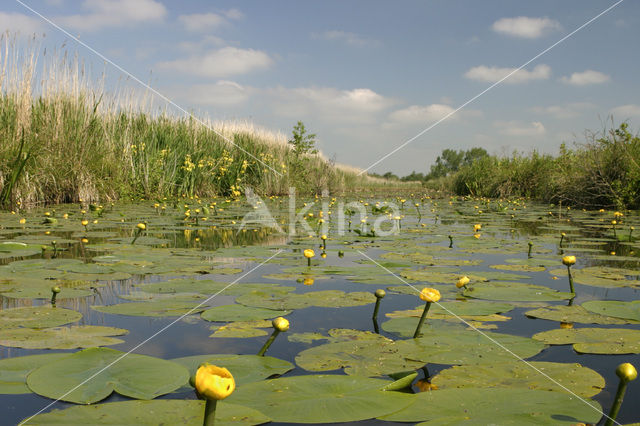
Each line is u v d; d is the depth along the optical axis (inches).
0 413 46.4
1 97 320.2
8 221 238.8
